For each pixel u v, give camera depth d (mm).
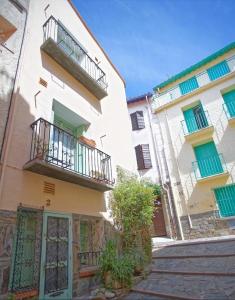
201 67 16297
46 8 7996
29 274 4633
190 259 7113
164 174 15008
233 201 12156
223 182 12617
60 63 7637
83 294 5348
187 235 12805
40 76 6684
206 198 12883
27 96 5922
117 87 11938
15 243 4512
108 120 9773
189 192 13594
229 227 11742
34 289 4414
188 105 15789
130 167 10156
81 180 6312
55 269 5016
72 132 8148
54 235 5316
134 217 7320
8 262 4152
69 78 8000
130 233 7344
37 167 5141
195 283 5152
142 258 6668
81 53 9320
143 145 16594
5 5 6465
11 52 6012
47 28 7652
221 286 4715
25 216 4984
